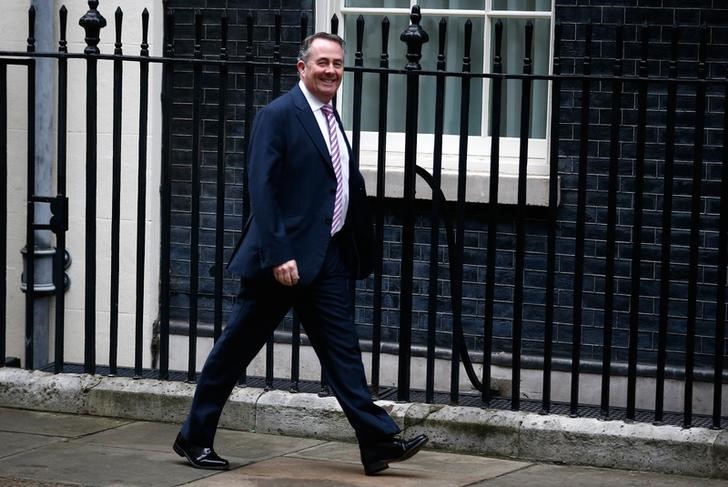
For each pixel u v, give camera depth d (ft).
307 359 26.32
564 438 20.36
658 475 19.77
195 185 22.44
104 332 26.96
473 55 26.16
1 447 20.74
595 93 24.29
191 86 26.48
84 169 26.71
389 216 25.72
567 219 24.56
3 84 23.40
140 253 22.90
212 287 26.61
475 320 25.31
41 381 23.29
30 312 23.84
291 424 21.88
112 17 26.37
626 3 24.03
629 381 20.53
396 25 26.66
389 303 25.79
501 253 25.02
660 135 23.94
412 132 21.30
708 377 23.75
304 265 18.79
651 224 24.09
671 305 24.04
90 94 22.79
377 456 19.07
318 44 18.79
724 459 19.58
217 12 26.32
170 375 23.89
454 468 19.90
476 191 24.84
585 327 24.54
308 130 18.81
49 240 26.76
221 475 19.17
